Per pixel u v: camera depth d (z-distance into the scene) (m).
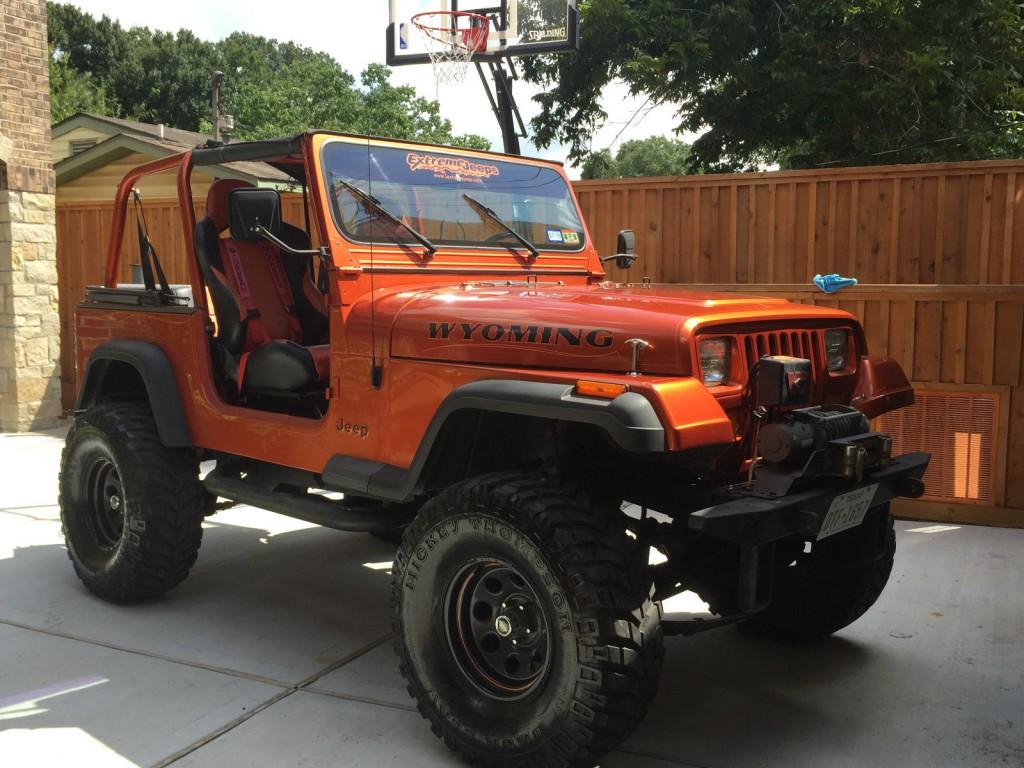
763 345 2.98
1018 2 13.65
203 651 3.70
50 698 3.25
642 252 7.12
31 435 8.84
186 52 53.47
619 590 2.52
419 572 2.88
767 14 14.20
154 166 4.21
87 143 17.45
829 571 3.31
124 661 3.59
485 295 3.25
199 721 3.09
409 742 2.97
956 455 5.62
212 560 4.95
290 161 4.08
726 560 3.23
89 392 4.48
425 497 3.46
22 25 8.86
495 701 2.75
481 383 2.79
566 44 8.27
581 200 7.29
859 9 12.65
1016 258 6.05
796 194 6.64
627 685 2.50
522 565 2.63
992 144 12.30
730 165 16.39
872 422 5.80
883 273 6.42
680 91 14.50
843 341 3.40
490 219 3.94
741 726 3.10
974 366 5.54
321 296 4.48
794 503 2.62
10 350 8.97
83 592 4.41
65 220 9.42
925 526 5.54
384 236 3.51
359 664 3.59
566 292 3.35
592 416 2.48
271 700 3.26
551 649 2.58
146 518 3.99
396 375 3.13
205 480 4.05
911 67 11.88
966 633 3.90
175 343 4.06
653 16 14.54
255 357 3.86
